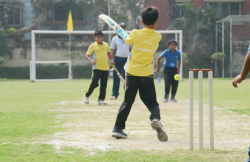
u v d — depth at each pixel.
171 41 12.75
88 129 6.68
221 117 8.46
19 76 48.75
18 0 52.38
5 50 48.94
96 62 11.70
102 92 11.75
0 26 50.59
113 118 8.31
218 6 51.19
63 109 10.25
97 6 51.44
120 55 14.22
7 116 8.46
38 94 16.70
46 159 4.23
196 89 20.38
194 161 4.11
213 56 48.44
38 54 49.03
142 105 11.62
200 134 4.71
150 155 4.42
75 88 22.03
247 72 3.63
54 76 48.22
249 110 9.92
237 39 50.09
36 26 51.44
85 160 4.17
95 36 11.80
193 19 50.09
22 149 4.80
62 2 51.97
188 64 49.66
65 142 5.34
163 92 18.44
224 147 4.95
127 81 5.87
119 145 5.14
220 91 18.55
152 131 6.53
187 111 9.85
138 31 5.80
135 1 52.72
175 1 52.12
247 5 52.03
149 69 5.85
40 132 6.24
